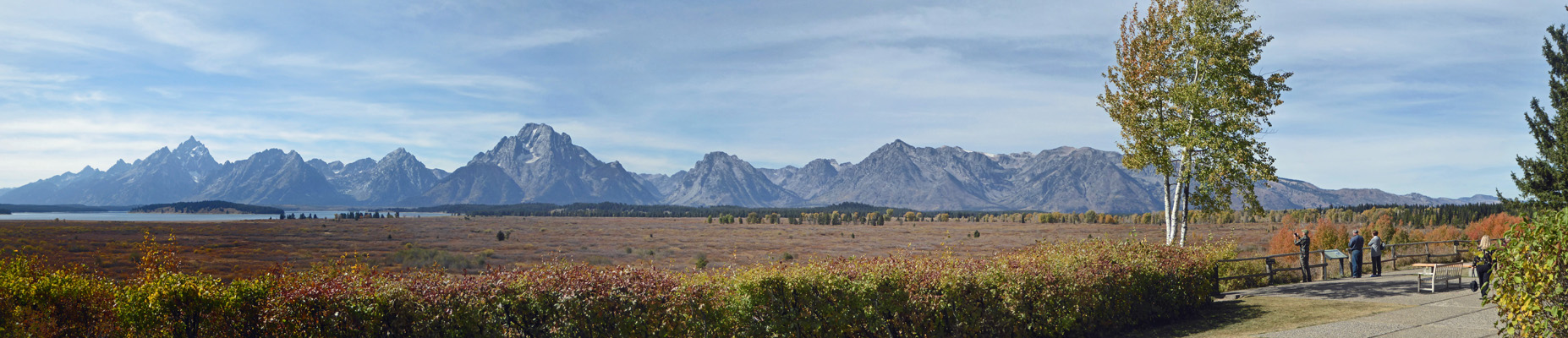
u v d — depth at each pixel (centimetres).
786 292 880
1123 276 1160
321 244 9531
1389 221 4012
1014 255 1173
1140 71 1808
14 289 820
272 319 746
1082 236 11600
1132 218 19900
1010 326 1003
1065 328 1040
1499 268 585
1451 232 3706
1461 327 1047
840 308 901
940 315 962
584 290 789
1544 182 2841
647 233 14638
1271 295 1576
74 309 830
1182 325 1214
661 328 813
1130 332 1166
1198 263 1348
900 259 1023
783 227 18950
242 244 8912
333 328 758
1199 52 1725
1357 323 1123
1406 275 1988
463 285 789
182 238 9800
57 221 19838
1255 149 1733
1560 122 2864
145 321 761
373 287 780
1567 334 527
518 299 777
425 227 17388
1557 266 523
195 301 758
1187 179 1800
